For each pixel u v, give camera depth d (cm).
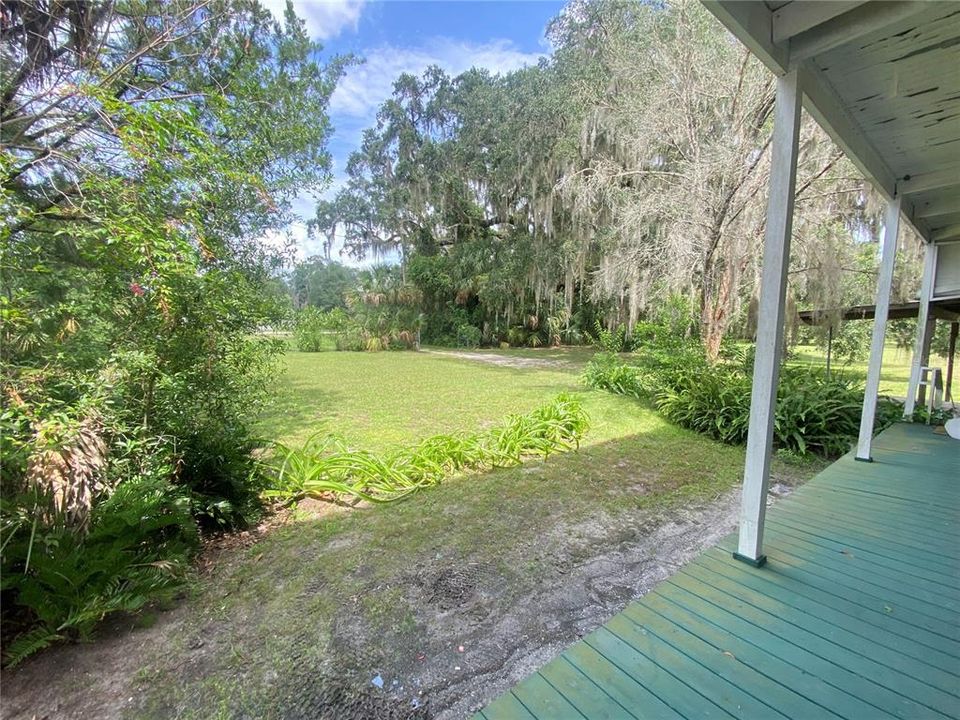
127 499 191
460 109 1500
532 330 1781
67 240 243
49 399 185
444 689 156
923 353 489
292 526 280
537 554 248
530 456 426
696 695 123
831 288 554
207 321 256
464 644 178
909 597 168
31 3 263
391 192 1648
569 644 178
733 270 594
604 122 845
